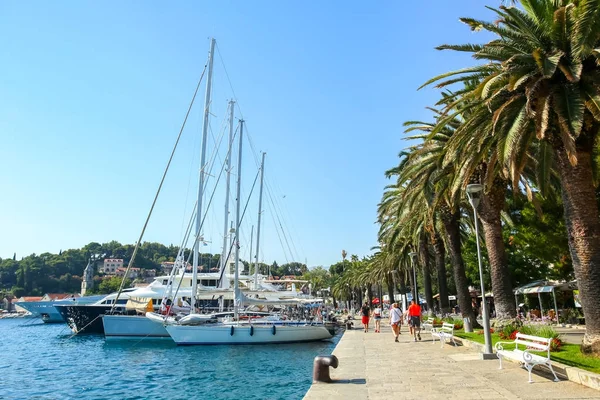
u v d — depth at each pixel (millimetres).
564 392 8766
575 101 11672
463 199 23828
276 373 21969
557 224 25391
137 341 37156
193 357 28375
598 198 21547
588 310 11883
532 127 13570
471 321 24531
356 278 88062
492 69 15125
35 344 41406
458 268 25547
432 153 22312
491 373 11578
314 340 34594
